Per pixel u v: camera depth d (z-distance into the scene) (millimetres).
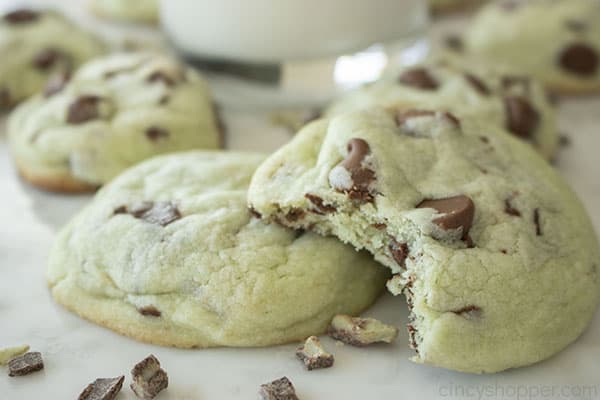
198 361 277
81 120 345
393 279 283
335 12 365
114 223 294
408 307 283
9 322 289
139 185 306
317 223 287
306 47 369
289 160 290
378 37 375
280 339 281
